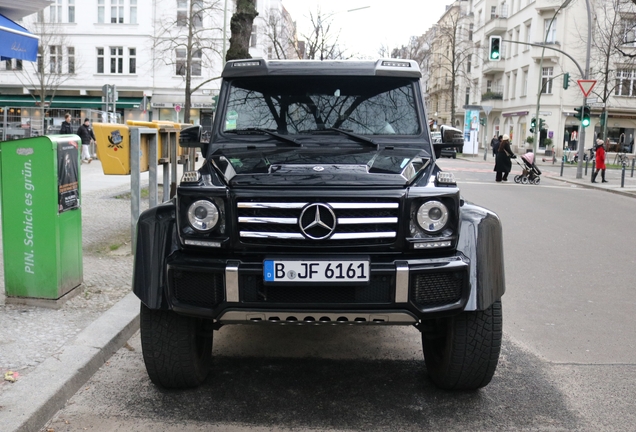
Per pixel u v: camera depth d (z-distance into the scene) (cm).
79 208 578
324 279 332
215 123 469
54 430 342
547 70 4978
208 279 342
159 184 1522
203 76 4562
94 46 4588
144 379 416
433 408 378
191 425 350
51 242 531
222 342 497
